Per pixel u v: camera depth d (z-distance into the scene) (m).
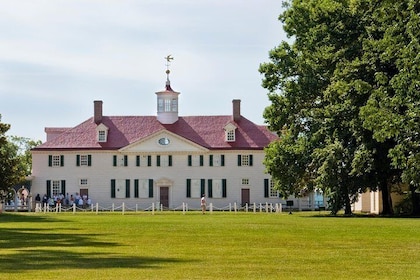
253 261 27.44
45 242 36.81
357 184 73.12
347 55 69.81
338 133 71.44
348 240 37.12
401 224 52.94
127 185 121.12
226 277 23.05
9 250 32.12
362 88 61.59
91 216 79.75
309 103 80.25
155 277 22.97
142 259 28.14
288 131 82.06
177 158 121.31
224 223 57.12
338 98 68.81
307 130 80.75
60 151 121.19
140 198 121.06
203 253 30.48
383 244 34.66
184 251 31.41
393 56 54.88
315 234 41.97
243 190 120.94
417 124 51.53
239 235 41.41
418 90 51.31
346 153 70.50
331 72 72.88
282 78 81.44
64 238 39.69
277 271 24.56
